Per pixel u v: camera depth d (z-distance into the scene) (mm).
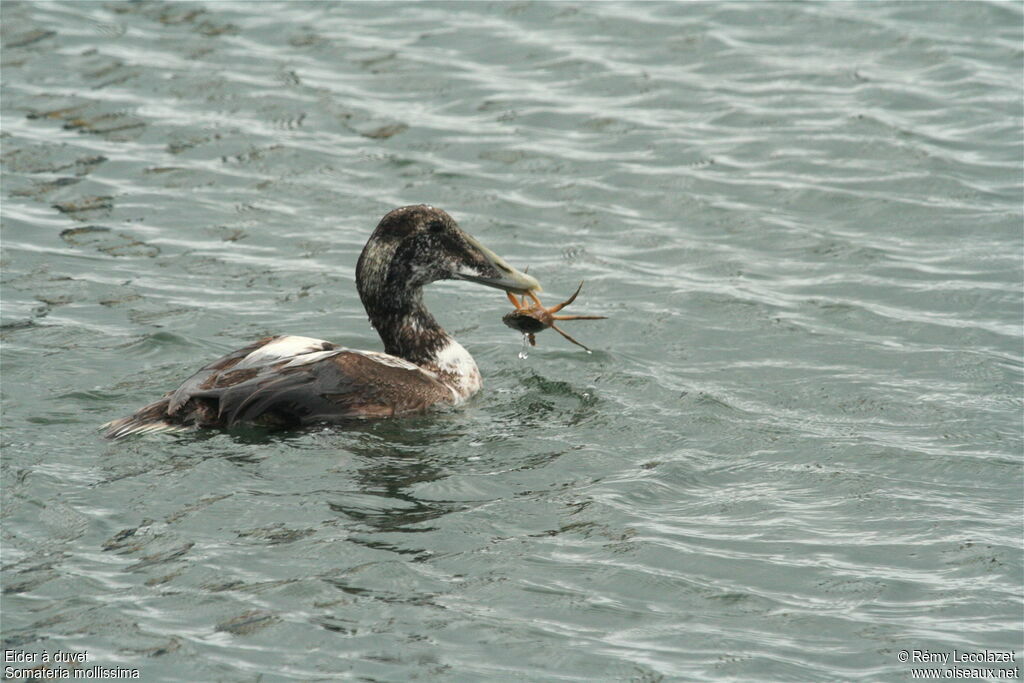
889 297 16125
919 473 11891
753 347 14930
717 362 14570
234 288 15969
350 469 11469
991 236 17672
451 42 23688
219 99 21234
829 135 20547
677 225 18141
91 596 9281
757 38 23891
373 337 14969
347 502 10844
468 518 10672
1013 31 23828
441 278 13836
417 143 20219
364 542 10188
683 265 17031
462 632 9125
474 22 24469
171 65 22328
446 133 20547
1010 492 11531
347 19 24547
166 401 12328
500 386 13961
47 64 22047
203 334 14664
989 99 21500
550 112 21250
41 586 9375
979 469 11969
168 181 18781
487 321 15688
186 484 10977
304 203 18391
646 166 19734
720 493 11438
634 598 9680
